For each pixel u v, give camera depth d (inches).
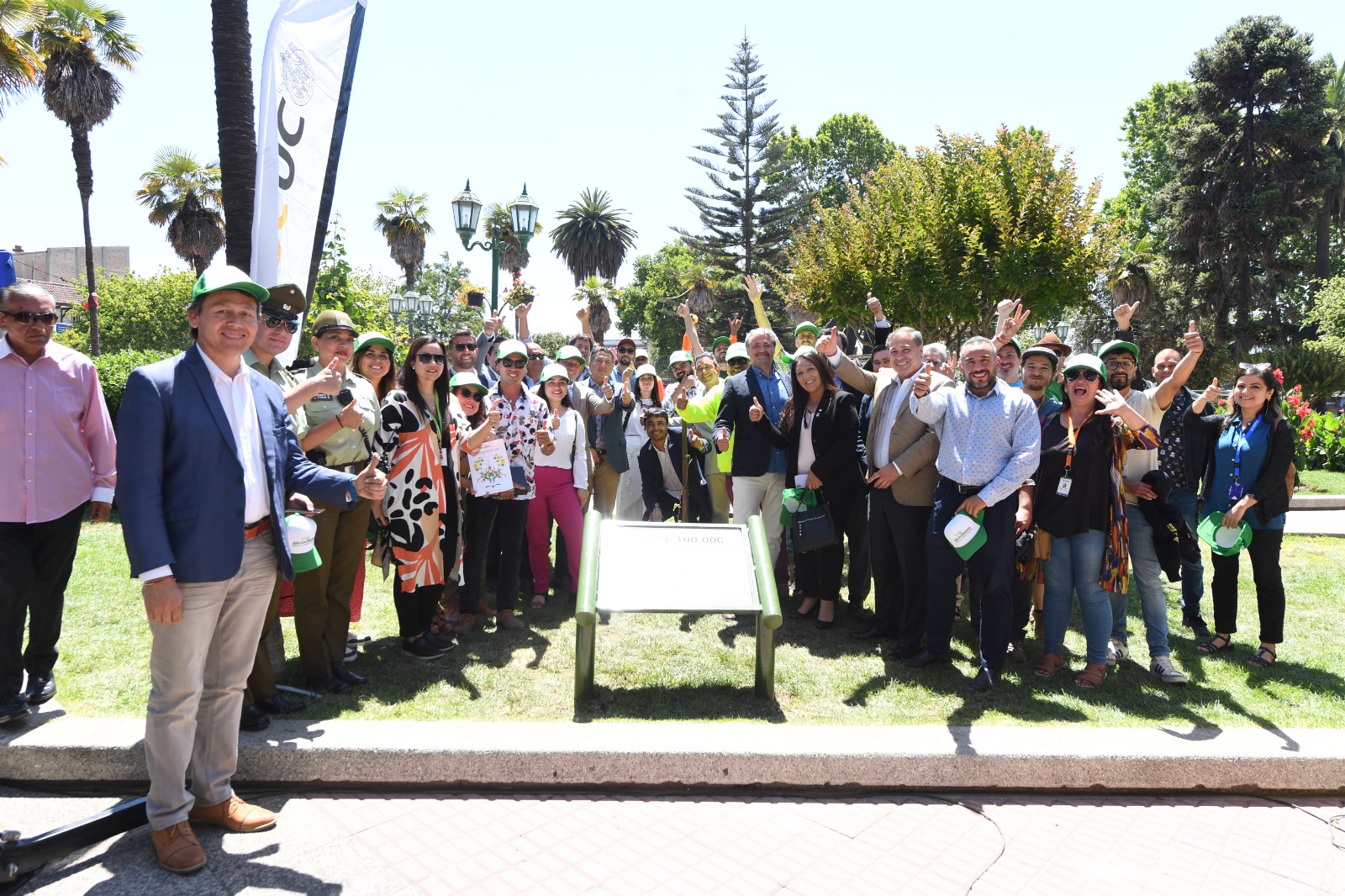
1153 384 215.3
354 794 128.7
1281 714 155.6
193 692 109.0
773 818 123.3
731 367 279.9
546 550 227.0
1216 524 181.8
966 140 454.0
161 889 102.2
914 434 189.9
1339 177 1348.4
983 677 165.6
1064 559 174.9
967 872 109.9
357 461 164.1
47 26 946.1
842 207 514.0
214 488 107.0
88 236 1210.0
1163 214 1406.3
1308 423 593.3
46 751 128.3
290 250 189.5
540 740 134.3
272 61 183.0
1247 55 1310.3
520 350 211.9
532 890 103.6
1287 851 116.6
